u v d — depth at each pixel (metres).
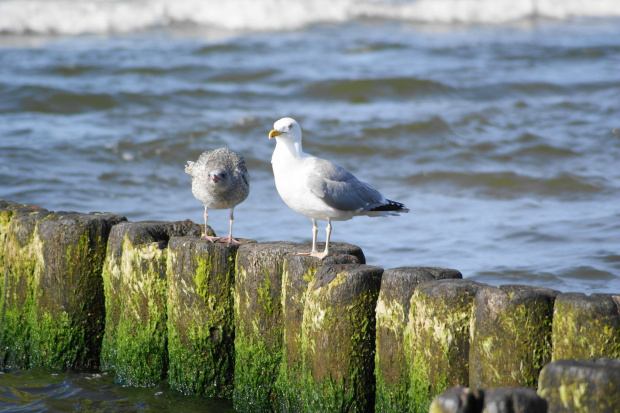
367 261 13.81
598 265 13.43
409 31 42.09
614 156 22.08
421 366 7.27
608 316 6.46
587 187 19.14
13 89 26.66
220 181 8.99
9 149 20.98
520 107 27.53
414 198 18.66
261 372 8.66
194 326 8.99
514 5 46.06
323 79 30.05
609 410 5.52
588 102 28.12
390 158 22.27
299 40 38.25
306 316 7.92
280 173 8.85
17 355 10.38
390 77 30.02
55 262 9.76
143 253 9.33
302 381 8.19
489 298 6.83
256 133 23.88
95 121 24.53
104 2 40.16
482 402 5.43
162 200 18.11
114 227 9.62
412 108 27.22
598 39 40.31
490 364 6.84
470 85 30.22
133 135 22.98
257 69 31.45
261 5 41.47
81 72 30.34
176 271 8.96
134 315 9.48
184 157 21.70
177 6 40.53
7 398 9.34
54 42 36.03
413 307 7.29
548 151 22.47
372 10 44.31
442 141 23.53
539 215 16.97
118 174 19.91
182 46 35.84
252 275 8.48
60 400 9.30
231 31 40.38
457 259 13.92
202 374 9.14
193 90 28.22
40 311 9.98
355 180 8.86
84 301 9.85
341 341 7.76
